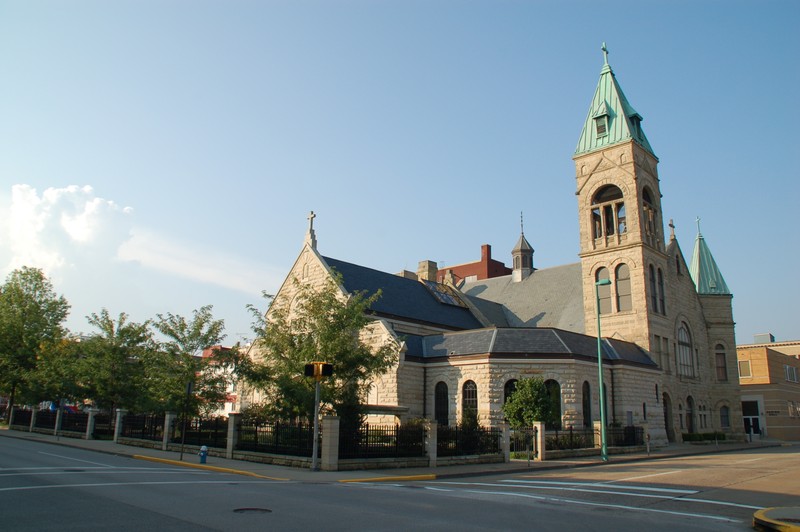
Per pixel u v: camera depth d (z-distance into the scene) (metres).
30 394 49.12
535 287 59.38
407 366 38.56
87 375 43.97
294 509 12.90
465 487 18.78
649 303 49.47
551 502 15.19
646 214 53.91
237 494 15.23
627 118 54.41
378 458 24.72
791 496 16.70
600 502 15.34
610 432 37.50
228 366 31.84
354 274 45.97
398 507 13.59
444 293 54.16
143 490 15.34
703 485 19.39
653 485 19.48
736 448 46.75
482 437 29.27
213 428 31.55
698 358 57.38
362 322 29.27
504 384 36.69
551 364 37.09
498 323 55.06
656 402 45.50
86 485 15.87
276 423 27.08
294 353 28.11
